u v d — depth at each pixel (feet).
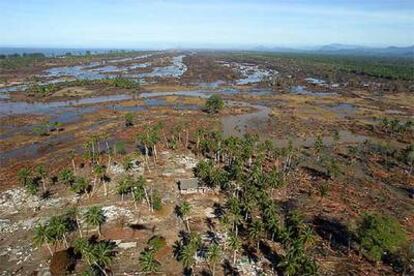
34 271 290.15
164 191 412.77
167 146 555.28
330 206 393.91
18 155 526.57
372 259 306.35
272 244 323.98
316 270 259.60
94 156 492.13
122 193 396.16
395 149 583.58
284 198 410.31
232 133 647.15
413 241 325.01
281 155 515.09
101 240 325.62
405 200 416.05
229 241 298.35
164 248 314.76
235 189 401.49
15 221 359.25
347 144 607.37
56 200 394.93
